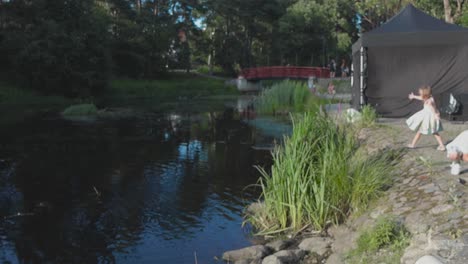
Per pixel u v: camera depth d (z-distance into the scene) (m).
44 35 34.25
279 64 62.53
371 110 11.60
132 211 7.48
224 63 61.91
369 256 4.58
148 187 8.95
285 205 6.35
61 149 13.38
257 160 11.40
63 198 8.28
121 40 49.06
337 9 56.19
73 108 24.19
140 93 42.12
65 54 33.94
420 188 5.84
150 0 57.41
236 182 9.27
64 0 36.84
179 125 19.28
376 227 4.96
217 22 62.44
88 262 5.59
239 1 56.66
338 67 55.12
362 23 56.75
